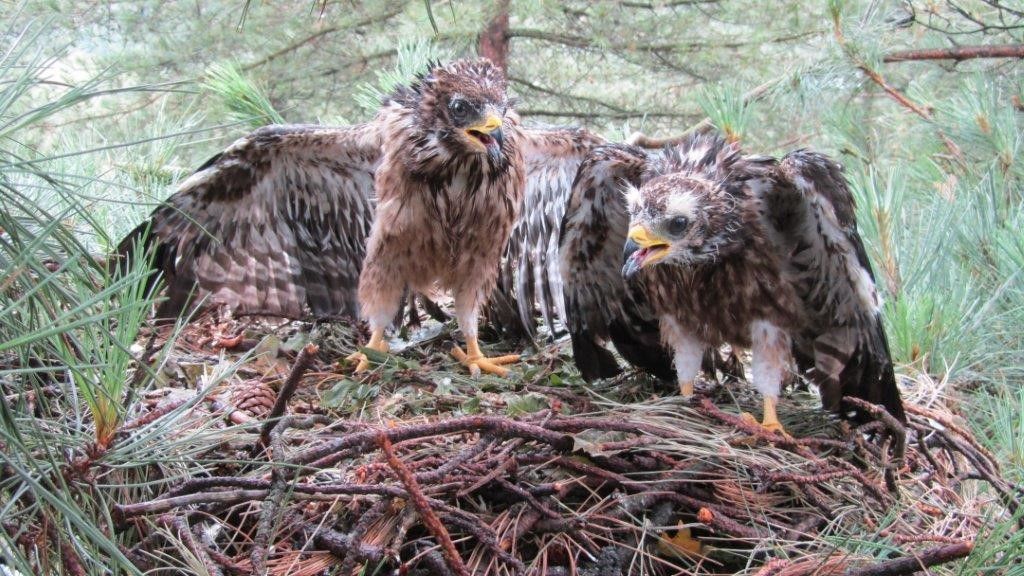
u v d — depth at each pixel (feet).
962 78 8.02
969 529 4.86
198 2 10.11
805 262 5.48
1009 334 6.14
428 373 5.89
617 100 12.13
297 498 4.61
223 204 6.16
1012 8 8.13
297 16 10.27
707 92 7.10
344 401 5.59
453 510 4.60
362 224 6.42
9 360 4.36
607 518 4.76
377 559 4.48
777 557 4.61
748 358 6.48
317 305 6.50
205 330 6.25
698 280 5.53
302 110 10.73
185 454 4.59
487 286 6.09
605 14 11.09
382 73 7.52
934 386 5.92
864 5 7.86
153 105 9.40
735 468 4.98
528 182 6.37
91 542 4.19
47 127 6.23
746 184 5.48
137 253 4.43
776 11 9.61
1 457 3.76
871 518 4.91
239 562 4.56
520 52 12.25
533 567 4.62
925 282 6.32
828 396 5.51
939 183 6.92
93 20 9.32
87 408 4.70
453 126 5.73
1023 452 5.29
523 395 5.64
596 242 5.87
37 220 3.96
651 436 5.03
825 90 7.68
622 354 6.05
